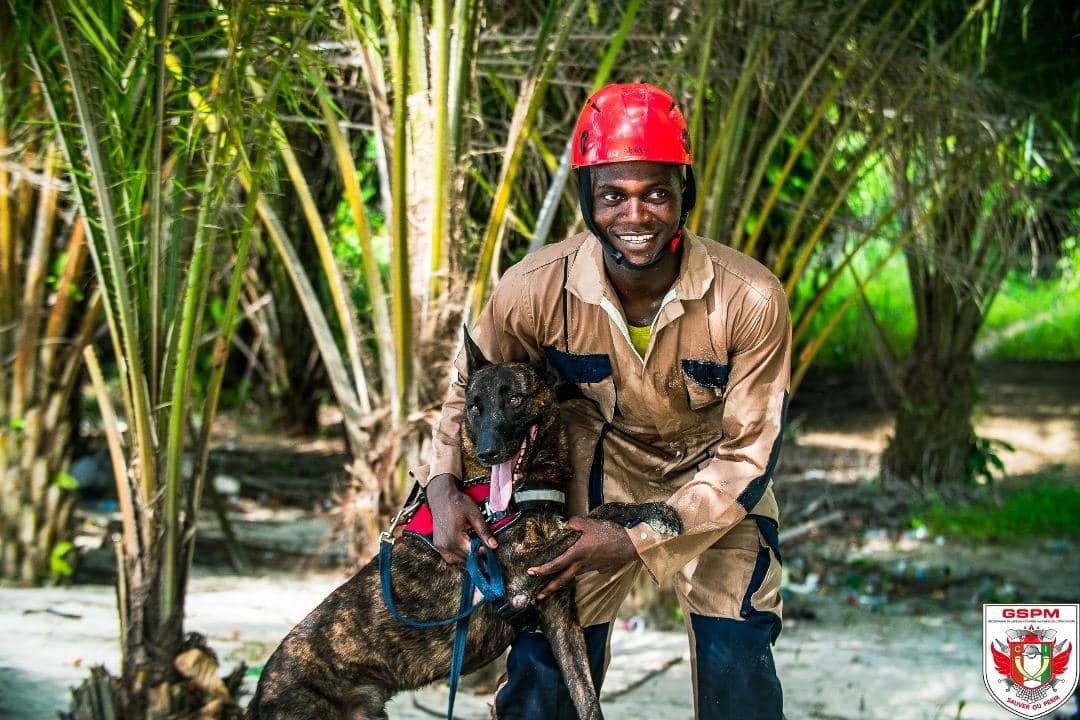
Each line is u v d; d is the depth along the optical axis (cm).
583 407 352
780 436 322
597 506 348
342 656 338
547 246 343
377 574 343
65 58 363
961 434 945
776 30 532
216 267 627
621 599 357
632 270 313
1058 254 814
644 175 302
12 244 587
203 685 387
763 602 336
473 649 345
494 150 552
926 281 935
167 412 384
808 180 825
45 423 606
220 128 380
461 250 475
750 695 329
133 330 376
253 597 607
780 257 573
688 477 351
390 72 479
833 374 1422
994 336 1780
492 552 326
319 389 1149
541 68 479
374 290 486
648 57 581
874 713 468
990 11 668
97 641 502
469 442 343
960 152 612
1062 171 747
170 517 385
